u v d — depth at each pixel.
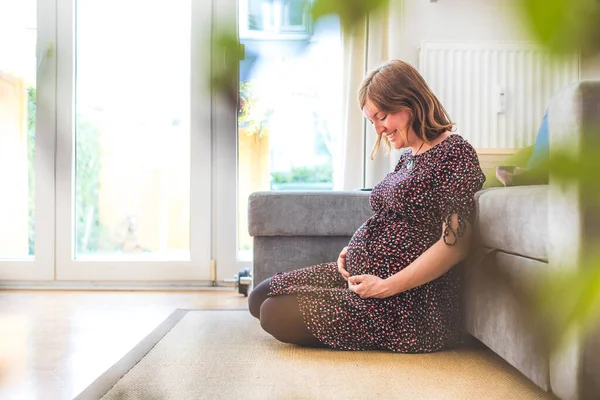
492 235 1.43
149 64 3.27
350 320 1.73
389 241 1.71
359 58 2.91
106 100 3.28
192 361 1.66
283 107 3.13
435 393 1.37
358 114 2.98
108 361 1.73
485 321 1.52
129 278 3.18
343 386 1.42
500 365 1.60
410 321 1.72
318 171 3.19
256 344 1.87
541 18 0.15
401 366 1.59
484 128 3.00
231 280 3.06
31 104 3.22
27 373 1.60
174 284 3.19
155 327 2.21
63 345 1.92
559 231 0.86
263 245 2.39
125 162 3.30
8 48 3.21
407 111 1.70
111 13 3.25
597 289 0.18
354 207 2.35
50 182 3.13
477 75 2.99
